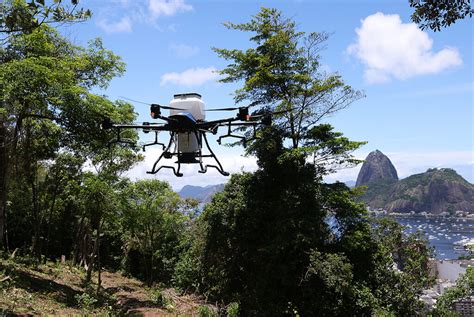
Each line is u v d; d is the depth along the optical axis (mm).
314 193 21531
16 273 15172
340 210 22391
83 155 23359
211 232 23250
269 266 20562
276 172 22609
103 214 22938
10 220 33281
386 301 21156
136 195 26719
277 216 20969
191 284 30328
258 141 21672
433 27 5777
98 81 18078
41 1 5164
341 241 21516
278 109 22359
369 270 21750
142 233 36500
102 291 22281
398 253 25250
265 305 20594
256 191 22391
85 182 22078
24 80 12062
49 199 30953
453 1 5520
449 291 25625
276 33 24094
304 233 19938
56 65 14094
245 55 24203
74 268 28484
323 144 21734
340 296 19641
